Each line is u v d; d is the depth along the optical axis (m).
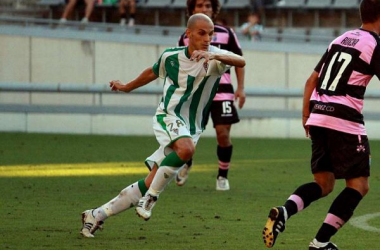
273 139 57.72
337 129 19.17
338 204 19.16
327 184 19.83
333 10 73.69
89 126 59.34
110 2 74.56
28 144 50.66
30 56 60.88
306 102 19.94
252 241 21.66
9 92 59.75
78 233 22.41
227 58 20.70
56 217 25.19
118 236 22.09
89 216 21.73
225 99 32.09
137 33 64.94
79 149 48.28
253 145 52.88
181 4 75.38
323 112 19.33
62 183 33.88
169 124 21.02
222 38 32.38
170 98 21.28
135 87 21.89
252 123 59.47
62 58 61.16
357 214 26.62
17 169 38.66
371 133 59.34
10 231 22.64
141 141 53.91
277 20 74.62
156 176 20.56
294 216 26.09
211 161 43.28
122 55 61.44
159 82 61.50
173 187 33.22
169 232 22.84
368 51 19.14
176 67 21.17
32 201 28.66
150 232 22.77
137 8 75.88
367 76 19.28
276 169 39.88
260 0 73.88
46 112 59.19
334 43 19.66
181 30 64.25
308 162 43.03
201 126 21.75
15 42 60.78
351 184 19.34
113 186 33.03
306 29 73.62
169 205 28.14
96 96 60.16
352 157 19.17
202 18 21.02
